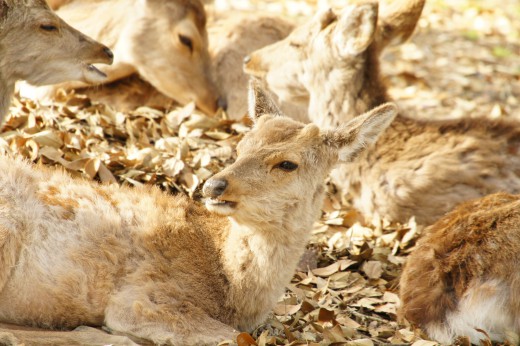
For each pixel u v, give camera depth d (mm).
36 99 26609
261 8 47594
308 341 18047
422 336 19078
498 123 26969
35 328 17406
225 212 16969
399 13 28234
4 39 21797
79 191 18359
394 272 23047
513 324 18953
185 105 30641
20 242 17125
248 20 33375
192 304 17500
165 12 29891
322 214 25828
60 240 17484
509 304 18906
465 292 19234
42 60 22594
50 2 30594
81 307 17344
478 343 19047
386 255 23422
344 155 18828
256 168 17328
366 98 27172
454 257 19719
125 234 17953
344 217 25516
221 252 18234
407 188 25766
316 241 23906
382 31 28234
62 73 23047
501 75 44250
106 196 18641
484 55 47062
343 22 26016
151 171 23547
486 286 19078
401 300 20312
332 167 18766
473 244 19625
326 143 18547
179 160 23500
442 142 26344
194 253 18125
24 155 22438
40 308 17359
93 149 24016
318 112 27562
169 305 17266
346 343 17875
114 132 25938
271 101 20359
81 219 17766
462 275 19406
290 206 17750
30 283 17219
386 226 25719
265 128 18375
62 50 22812
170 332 16844
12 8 21734
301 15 47094
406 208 25938
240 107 31188
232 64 31734
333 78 26969
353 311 20469
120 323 16938
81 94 28953
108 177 22438
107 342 16391
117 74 29844
